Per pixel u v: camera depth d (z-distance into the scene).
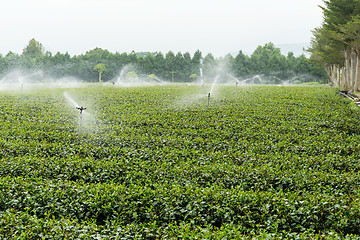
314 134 22.03
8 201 10.95
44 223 9.48
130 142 18.33
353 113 29.12
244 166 14.77
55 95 39.69
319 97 39.44
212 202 10.92
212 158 16.05
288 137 20.42
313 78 111.75
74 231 9.22
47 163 14.26
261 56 116.88
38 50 122.44
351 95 41.22
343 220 10.08
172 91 45.97
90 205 10.73
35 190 11.41
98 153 16.36
